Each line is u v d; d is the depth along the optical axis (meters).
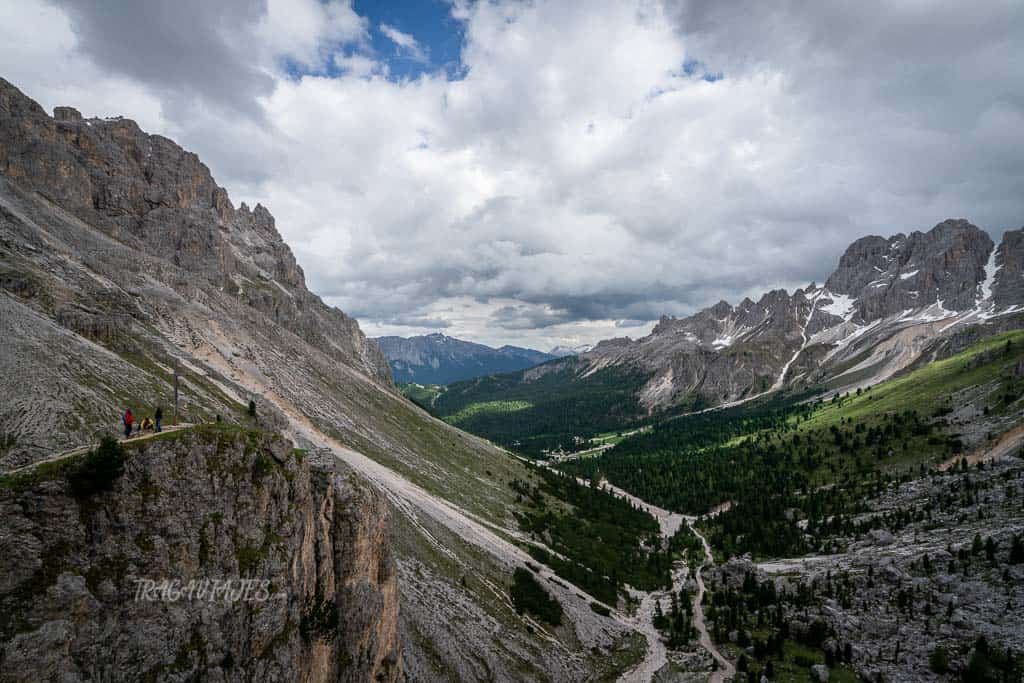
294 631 39.22
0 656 26.39
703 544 173.62
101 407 54.88
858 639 92.62
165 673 31.52
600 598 117.75
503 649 79.44
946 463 178.12
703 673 91.94
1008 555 98.19
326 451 51.69
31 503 29.92
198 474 36.75
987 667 72.88
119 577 31.53
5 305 60.50
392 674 51.12
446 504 120.44
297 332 196.50
